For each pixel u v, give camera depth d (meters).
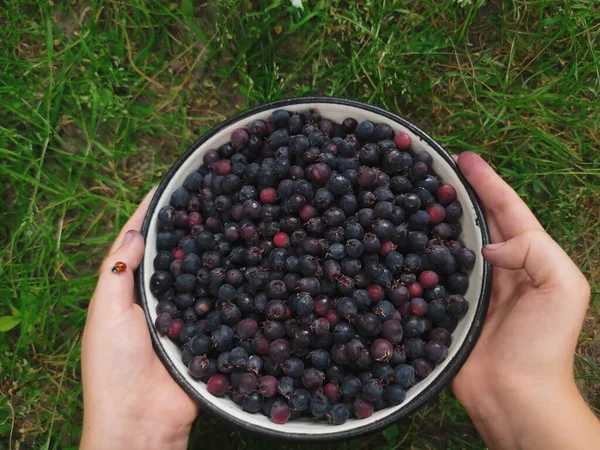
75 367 0.37
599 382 0.37
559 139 0.38
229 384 0.26
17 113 0.38
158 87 0.38
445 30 0.38
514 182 0.38
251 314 0.27
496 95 0.38
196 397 0.25
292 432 0.25
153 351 0.27
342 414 0.25
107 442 0.26
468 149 0.37
